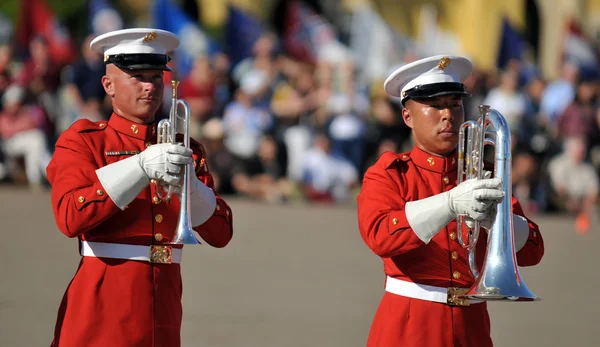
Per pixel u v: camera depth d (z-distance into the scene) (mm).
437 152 19703
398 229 18062
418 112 19406
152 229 18984
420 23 68438
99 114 56531
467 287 19000
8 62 57031
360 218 19062
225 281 37438
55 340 18984
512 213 17641
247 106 58969
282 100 59906
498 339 31453
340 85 61438
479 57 70500
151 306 18703
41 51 57406
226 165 58031
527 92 65438
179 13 61844
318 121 59312
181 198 18109
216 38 62188
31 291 34250
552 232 53562
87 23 60250
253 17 62938
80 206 18000
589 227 55938
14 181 56344
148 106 19359
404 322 18938
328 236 47781
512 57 71438
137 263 18844
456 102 19375
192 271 39219
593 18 74250
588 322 33938
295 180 58594
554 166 62344
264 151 58188
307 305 33875
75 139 19234
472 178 18062
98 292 18641
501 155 17609
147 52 19219
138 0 61844
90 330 18484
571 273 42156
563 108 63969
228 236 19672
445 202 17672
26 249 41125
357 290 36625
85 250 18969
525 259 19375
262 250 43875
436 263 18953
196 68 59188
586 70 72812
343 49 64500
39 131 55781
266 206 56469
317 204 58531
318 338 29672
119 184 17922
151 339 18625
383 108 60062
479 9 70312
